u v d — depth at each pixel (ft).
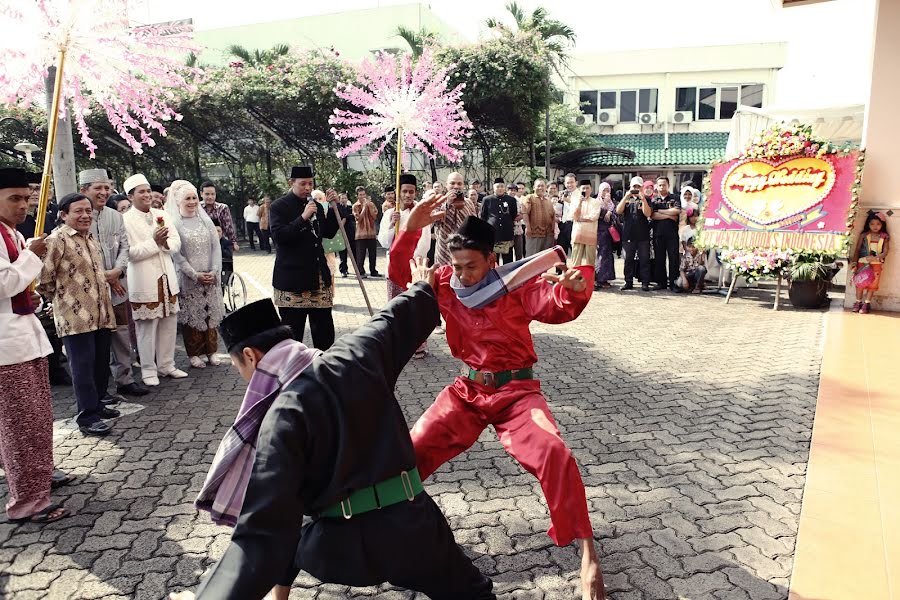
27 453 11.62
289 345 7.34
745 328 27.25
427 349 23.85
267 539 6.12
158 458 14.44
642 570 9.89
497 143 71.67
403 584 7.39
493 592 8.73
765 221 31.78
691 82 89.45
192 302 21.39
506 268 9.73
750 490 12.39
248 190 76.74
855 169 29.60
